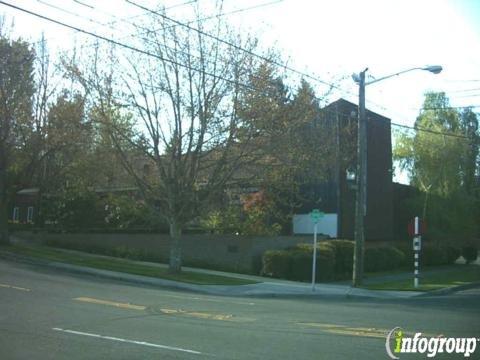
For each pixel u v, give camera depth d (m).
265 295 19.78
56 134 29.22
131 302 14.53
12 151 30.94
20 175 31.08
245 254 26.95
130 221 33.09
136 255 29.92
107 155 24.62
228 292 20.02
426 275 30.62
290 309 14.40
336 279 26.73
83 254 29.66
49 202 38.84
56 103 29.61
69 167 30.89
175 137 23.08
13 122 30.11
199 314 12.75
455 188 42.56
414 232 24.22
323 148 25.84
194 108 22.67
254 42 31.30
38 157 31.02
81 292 16.22
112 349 8.78
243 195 28.19
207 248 28.25
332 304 16.48
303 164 24.12
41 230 37.88
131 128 22.97
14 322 10.95
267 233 28.73
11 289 15.99
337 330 10.81
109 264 25.69
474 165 48.06
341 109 34.50
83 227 36.69
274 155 22.89
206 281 22.03
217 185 23.67
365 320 12.49
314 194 35.78
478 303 17.77
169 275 23.05
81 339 9.50
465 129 48.41
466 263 42.44
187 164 23.59
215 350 8.79
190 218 24.22
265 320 12.04
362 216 23.89
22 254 27.55
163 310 13.23
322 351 8.81
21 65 29.72
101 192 36.25
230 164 23.36
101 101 22.77
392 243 37.44
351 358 8.36
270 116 22.17
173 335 9.97
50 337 9.61
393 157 45.66
